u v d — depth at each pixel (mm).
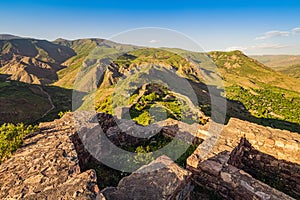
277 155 7750
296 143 7426
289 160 7508
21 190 3893
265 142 7996
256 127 8977
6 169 4621
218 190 5828
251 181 5465
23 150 5578
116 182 6328
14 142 5789
